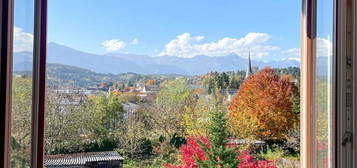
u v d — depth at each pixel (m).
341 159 1.31
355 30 1.31
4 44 1.07
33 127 1.16
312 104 1.47
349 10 1.34
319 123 1.43
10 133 1.09
